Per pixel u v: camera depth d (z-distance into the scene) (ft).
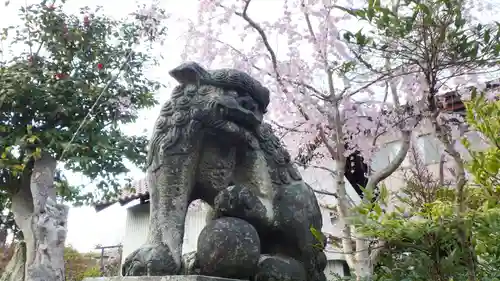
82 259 47.01
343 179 13.12
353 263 12.16
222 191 6.76
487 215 5.94
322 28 13.84
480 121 7.66
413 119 13.24
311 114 13.52
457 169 8.32
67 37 20.16
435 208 6.18
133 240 30.17
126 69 20.81
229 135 7.00
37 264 18.16
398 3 8.68
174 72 7.22
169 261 6.08
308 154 16.48
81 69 20.68
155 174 6.89
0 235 23.39
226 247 6.07
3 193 21.93
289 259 7.00
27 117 19.56
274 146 7.79
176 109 7.06
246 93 7.38
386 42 9.11
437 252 6.30
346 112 14.25
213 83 7.21
